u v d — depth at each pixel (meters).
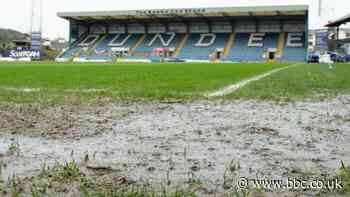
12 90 11.41
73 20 73.81
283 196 2.74
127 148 4.19
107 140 4.59
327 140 4.64
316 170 3.37
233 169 3.39
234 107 7.76
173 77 19.14
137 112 6.99
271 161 3.68
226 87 12.88
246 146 4.31
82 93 10.46
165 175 3.21
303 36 65.25
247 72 25.03
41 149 4.11
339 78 18.30
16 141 4.48
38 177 3.11
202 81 16.03
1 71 24.61
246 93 10.51
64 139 4.62
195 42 69.06
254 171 3.34
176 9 64.31
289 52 62.56
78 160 3.67
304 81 16.08
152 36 72.69
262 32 68.50
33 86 13.09
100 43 72.56
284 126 5.57
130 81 16.00
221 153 3.98
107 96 9.72
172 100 8.98
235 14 64.00
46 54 83.31
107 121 5.95
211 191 2.83
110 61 64.44
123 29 75.31
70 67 33.09
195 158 3.78
